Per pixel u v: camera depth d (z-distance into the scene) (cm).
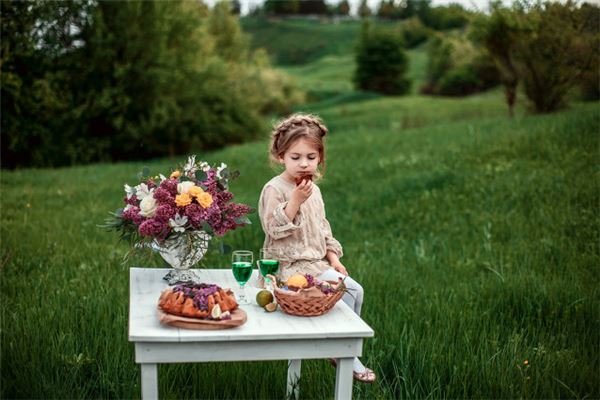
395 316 440
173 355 257
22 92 1833
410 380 355
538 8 1373
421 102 3259
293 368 353
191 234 316
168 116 2095
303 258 338
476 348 395
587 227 650
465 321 434
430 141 1307
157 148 2186
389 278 550
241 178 1252
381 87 4397
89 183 1220
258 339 261
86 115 2005
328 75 5347
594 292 486
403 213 809
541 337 410
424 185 918
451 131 1429
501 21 1397
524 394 346
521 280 507
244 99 2462
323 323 278
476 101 2969
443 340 398
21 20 1781
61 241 663
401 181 960
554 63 1410
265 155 1566
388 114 2739
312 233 345
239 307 296
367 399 345
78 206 920
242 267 303
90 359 359
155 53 2105
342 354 274
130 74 2056
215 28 3394
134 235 329
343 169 1176
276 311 294
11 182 1211
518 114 1644
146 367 257
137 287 323
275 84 3191
